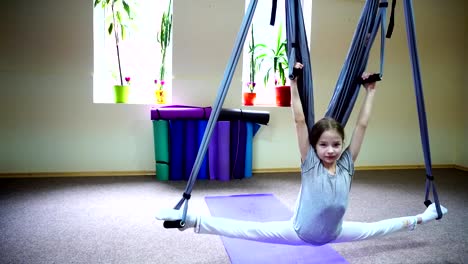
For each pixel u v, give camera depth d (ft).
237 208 10.55
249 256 7.42
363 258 7.55
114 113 14.12
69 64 13.67
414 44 6.22
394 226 6.58
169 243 8.05
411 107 17.12
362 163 16.89
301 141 5.69
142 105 14.28
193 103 14.69
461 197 12.42
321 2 15.52
